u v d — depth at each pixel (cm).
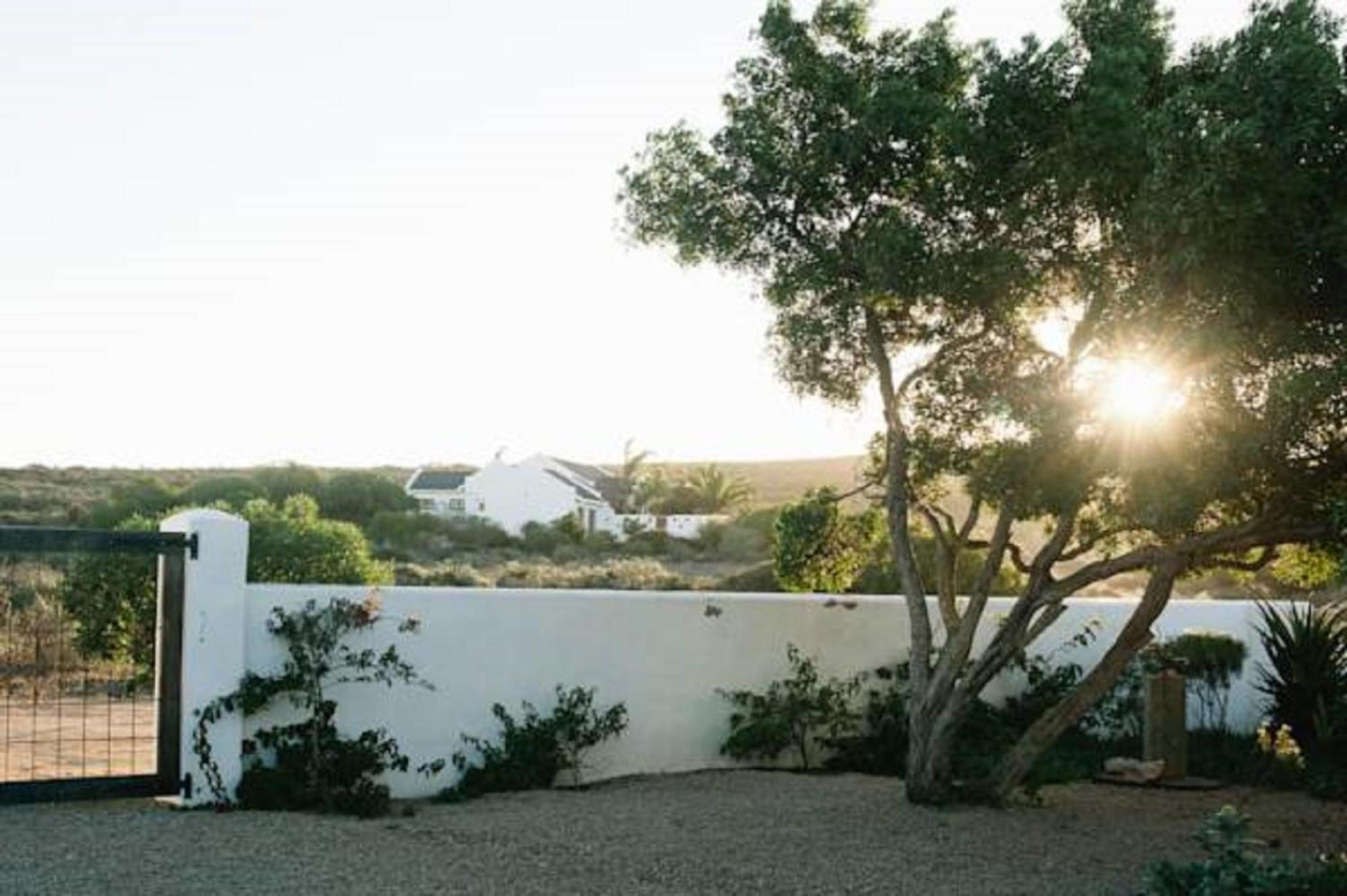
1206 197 833
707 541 5431
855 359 1233
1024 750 1212
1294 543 1066
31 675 1734
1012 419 1041
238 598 1139
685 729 1430
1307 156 841
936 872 948
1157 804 1267
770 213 1161
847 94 1124
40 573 2081
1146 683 1416
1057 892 900
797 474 9888
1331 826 1184
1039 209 1017
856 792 1287
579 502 6619
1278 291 876
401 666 1227
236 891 835
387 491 5944
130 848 941
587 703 1346
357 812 1120
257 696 1135
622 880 901
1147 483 944
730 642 1466
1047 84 1005
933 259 1045
